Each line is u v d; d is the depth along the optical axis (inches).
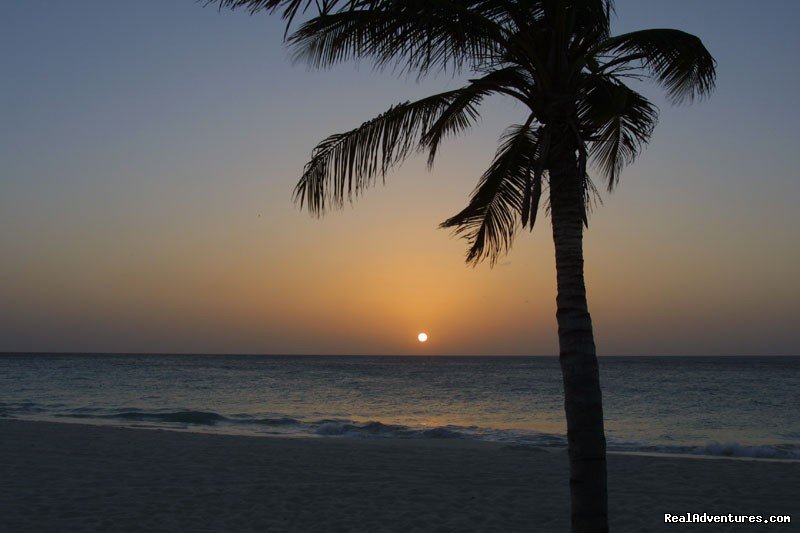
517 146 266.2
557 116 206.2
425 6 193.5
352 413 1307.8
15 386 2050.9
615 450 728.3
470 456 574.2
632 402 1594.5
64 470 462.0
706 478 476.7
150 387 2091.5
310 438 742.5
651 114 275.0
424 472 487.8
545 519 345.7
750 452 689.6
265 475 461.4
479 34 205.3
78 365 4549.7
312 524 329.4
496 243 290.5
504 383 2578.7
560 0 200.8
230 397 1712.6
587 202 279.4
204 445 603.2
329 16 209.3
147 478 439.5
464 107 242.1
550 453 601.0
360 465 515.5
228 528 319.0
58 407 1269.7
